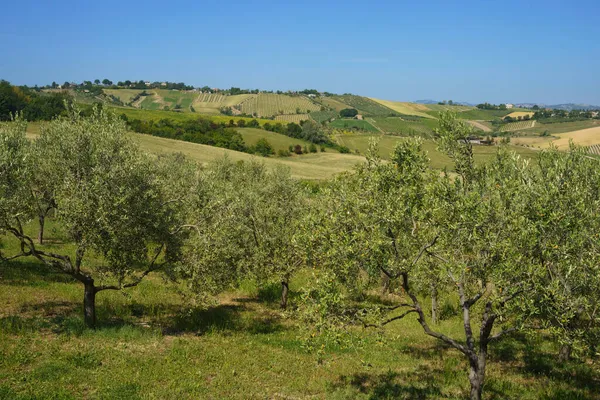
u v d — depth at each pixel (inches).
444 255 486.9
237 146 4872.0
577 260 434.0
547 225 433.1
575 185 520.4
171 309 870.4
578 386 613.0
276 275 949.2
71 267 657.0
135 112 6136.8
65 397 463.2
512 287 427.8
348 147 5738.2
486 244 450.9
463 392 586.9
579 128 5457.7
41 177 652.1
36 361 538.9
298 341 762.2
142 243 687.1
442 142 557.0
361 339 532.7
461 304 502.3
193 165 1403.8
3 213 587.5
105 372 536.7
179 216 743.7
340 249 457.4
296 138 5826.8
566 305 424.5
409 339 848.3
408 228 499.2
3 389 458.9
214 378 568.4
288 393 555.2
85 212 603.8
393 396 560.4
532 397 573.0
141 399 484.1
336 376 629.0
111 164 633.0
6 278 871.7
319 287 479.5
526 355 758.5
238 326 820.0
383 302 1019.9
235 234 861.2
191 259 726.5
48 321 676.7
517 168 561.9
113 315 777.6
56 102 3639.3
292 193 995.9
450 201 478.9
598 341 445.7
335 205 499.5
